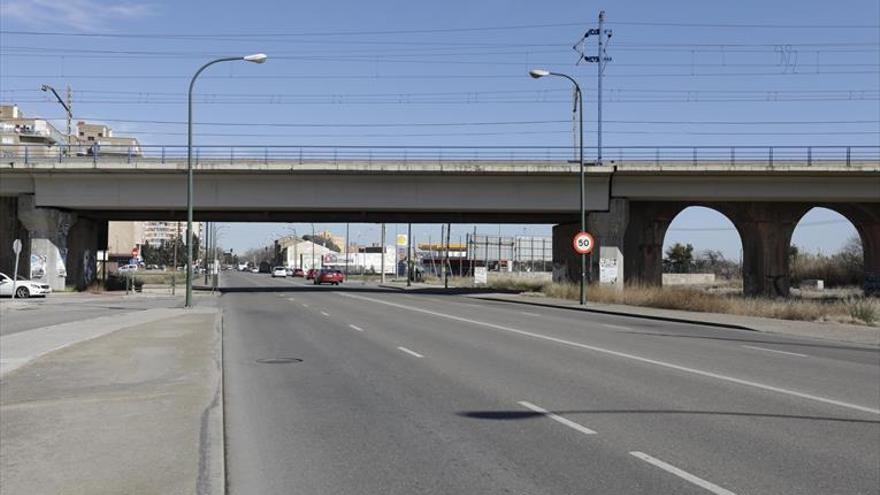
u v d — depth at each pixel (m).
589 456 7.25
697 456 7.23
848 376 12.73
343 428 8.59
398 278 106.62
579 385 11.59
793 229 54.06
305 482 6.48
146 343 16.69
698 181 46.56
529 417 9.13
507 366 13.81
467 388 11.33
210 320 23.70
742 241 55.25
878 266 55.09
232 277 109.81
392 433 8.32
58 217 46.97
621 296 37.97
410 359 14.91
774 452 7.37
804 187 46.28
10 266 50.62
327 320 25.84
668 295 34.22
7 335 18.58
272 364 14.22
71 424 8.27
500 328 22.59
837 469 6.75
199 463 6.66
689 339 19.69
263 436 8.21
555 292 45.16
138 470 6.42
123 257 120.00
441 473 6.71
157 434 7.79
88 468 6.46
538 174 46.12
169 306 33.56
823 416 9.16
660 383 11.78
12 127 127.19
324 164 45.22
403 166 45.44
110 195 45.84
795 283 76.19
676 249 129.38
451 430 8.45
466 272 118.62
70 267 53.12
